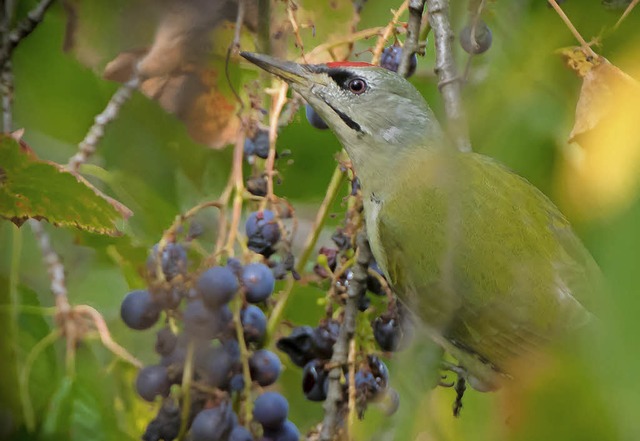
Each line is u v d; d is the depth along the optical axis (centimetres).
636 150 447
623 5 477
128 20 479
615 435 296
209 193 490
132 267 483
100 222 471
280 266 470
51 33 489
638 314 292
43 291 491
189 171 489
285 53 481
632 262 293
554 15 482
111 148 490
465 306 477
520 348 476
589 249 327
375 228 483
